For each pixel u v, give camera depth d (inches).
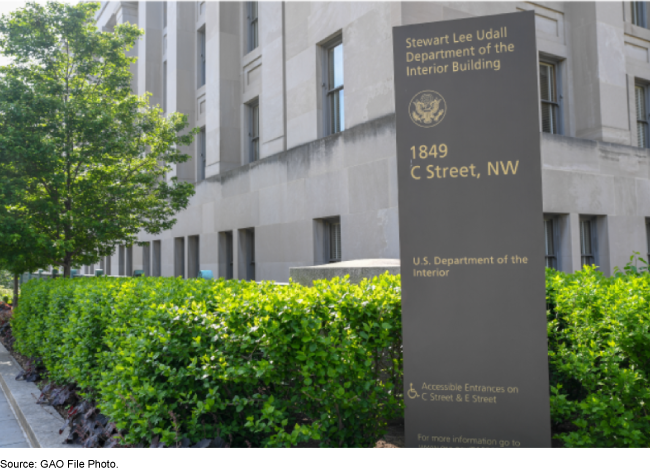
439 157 147.9
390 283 185.9
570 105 513.0
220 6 715.4
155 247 951.0
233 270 660.7
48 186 460.1
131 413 146.0
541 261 140.0
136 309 198.5
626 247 488.4
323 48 518.0
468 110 146.5
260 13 677.3
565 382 176.7
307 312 150.0
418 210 149.0
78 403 242.7
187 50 855.7
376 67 428.1
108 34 497.7
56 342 281.9
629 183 498.3
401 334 163.6
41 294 344.5
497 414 141.9
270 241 577.6
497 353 142.4
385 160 412.8
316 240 504.7
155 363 147.9
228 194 674.8
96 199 486.9
